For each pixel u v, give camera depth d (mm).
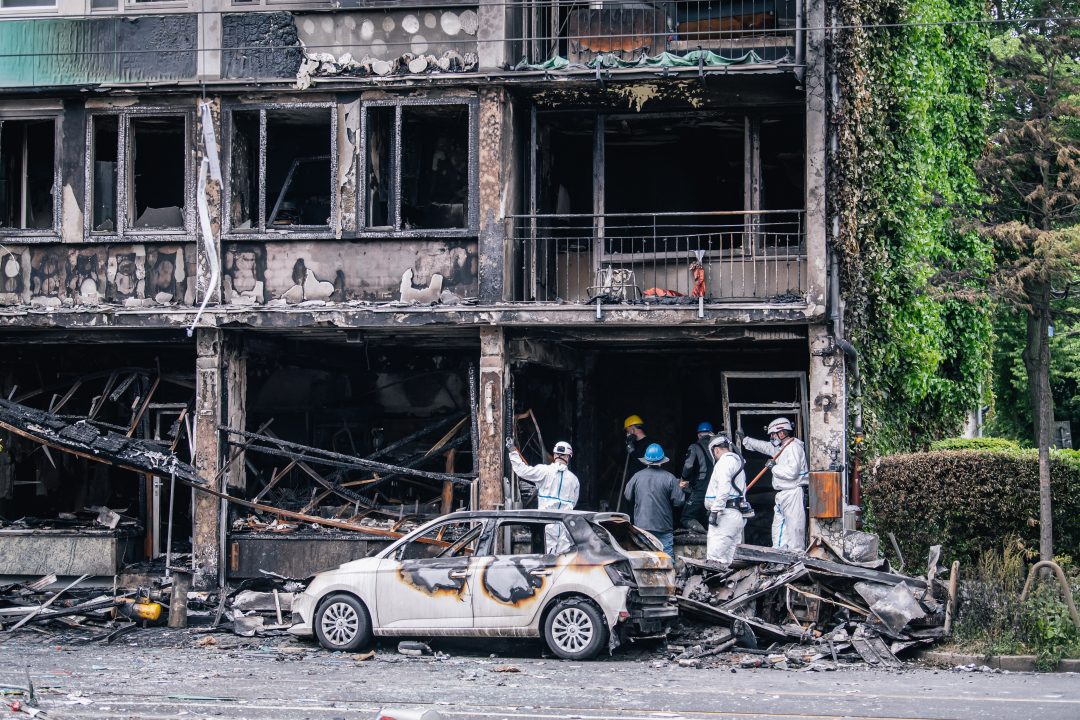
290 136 20375
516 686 11797
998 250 24266
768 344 20859
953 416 24438
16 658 14070
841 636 14125
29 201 20312
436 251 18734
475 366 22516
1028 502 17203
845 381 18219
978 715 10156
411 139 20266
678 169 20734
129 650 14828
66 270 19406
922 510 17641
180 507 21484
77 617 16625
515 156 19219
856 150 18500
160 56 19109
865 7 19078
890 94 20734
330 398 22609
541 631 13812
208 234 18875
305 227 18984
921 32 21875
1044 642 13555
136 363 21141
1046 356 16734
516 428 19875
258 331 19562
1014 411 32656
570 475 17344
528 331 18938
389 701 10922
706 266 19875
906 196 21250
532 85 18562
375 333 19750
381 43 18797
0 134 19922
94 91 19172
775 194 20000
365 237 18812
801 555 15383
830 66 18109
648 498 17172
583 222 20469
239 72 18984
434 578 14086
